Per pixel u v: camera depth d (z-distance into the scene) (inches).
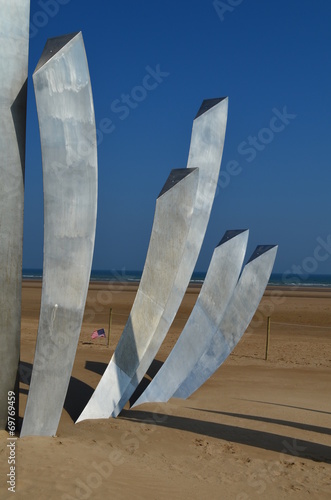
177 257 317.1
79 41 246.4
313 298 1715.1
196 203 367.6
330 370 537.0
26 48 264.1
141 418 329.1
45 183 246.5
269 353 637.9
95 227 257.8
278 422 339.9
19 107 262.7
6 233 260.4
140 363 327.3
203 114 370.0
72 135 248.5
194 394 414.9
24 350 540.7
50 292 251.3
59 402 260.4
